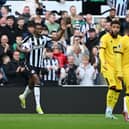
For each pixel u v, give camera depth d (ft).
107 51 109.70
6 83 136.56
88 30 149.69
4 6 151.12
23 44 132.26
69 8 153.89
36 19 147.64
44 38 134.21
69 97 134.10
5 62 137.08
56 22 149.59
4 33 141.59
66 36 146.61
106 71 108.78
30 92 131.23
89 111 134.62
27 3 152.46
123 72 101.76
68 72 140.26
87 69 141.59
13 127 85.20
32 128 83.56
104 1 156.15
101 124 92.94
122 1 156.97
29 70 129.39
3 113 131.44
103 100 134.72
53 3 153.69
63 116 119.14
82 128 84.28
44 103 133.08
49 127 85.51
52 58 139.33
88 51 144.56
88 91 134.62
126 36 102.01
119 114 132.46
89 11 154.92
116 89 109.60
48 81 138.10
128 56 101.60
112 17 153.89
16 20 144.25
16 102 132.16
